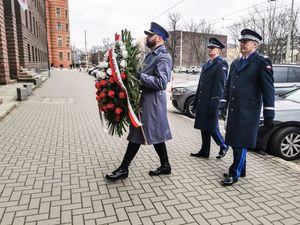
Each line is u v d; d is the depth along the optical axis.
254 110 3.68
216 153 5.06
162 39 3.61
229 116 3.84
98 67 3.63
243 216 3.06
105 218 2.94
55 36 72.69
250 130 3.70
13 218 2.88
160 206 3.20
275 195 3.55
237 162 3.83
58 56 73.94
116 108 3.49
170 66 3.56
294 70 8.03
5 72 15.52
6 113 7.97
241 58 3.82
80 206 3.15
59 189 3.52
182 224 2.88
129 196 3.40
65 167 4.21
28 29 24.39
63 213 3.00
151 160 4.59
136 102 3.46
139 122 3.45
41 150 4.95
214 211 3.14
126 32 3.50
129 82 3.39
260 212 3.15
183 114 9.09
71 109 9.31
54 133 6.12
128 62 3.40
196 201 3.34
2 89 13.63
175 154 4.94
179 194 3.49
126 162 3.83
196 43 55.97
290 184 3.88
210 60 4.52
